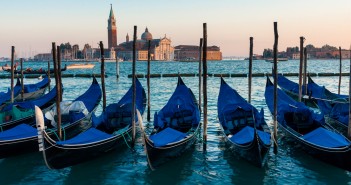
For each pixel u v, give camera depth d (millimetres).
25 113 19797
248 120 18141
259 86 47844
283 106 18812
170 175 14008
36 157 15852
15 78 67375
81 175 14047
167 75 66875
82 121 19672
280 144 17312
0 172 14312
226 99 20469
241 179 13508
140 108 21688
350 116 14852
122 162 15367
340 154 13148
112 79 64375
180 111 19281
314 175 13711
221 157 15875
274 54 16016
